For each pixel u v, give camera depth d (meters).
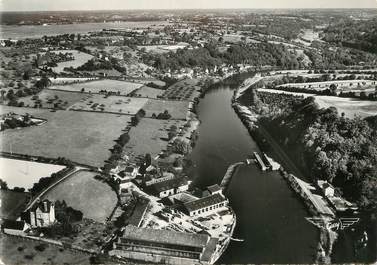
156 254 175.12
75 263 170.25
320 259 178.50
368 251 184.75
